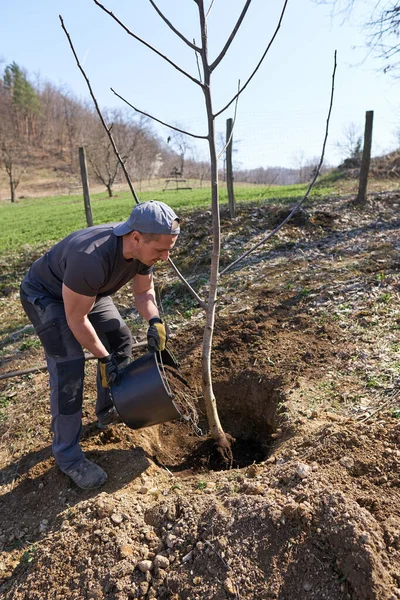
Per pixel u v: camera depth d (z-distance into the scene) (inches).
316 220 291.3
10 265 342.0
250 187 759.7
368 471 92.4
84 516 98.1
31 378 180.2
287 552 79.6
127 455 123.3
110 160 1393.9
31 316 108.0
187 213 350.0
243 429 153.6
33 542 102.8
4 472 128.6
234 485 100.7
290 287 207.5
